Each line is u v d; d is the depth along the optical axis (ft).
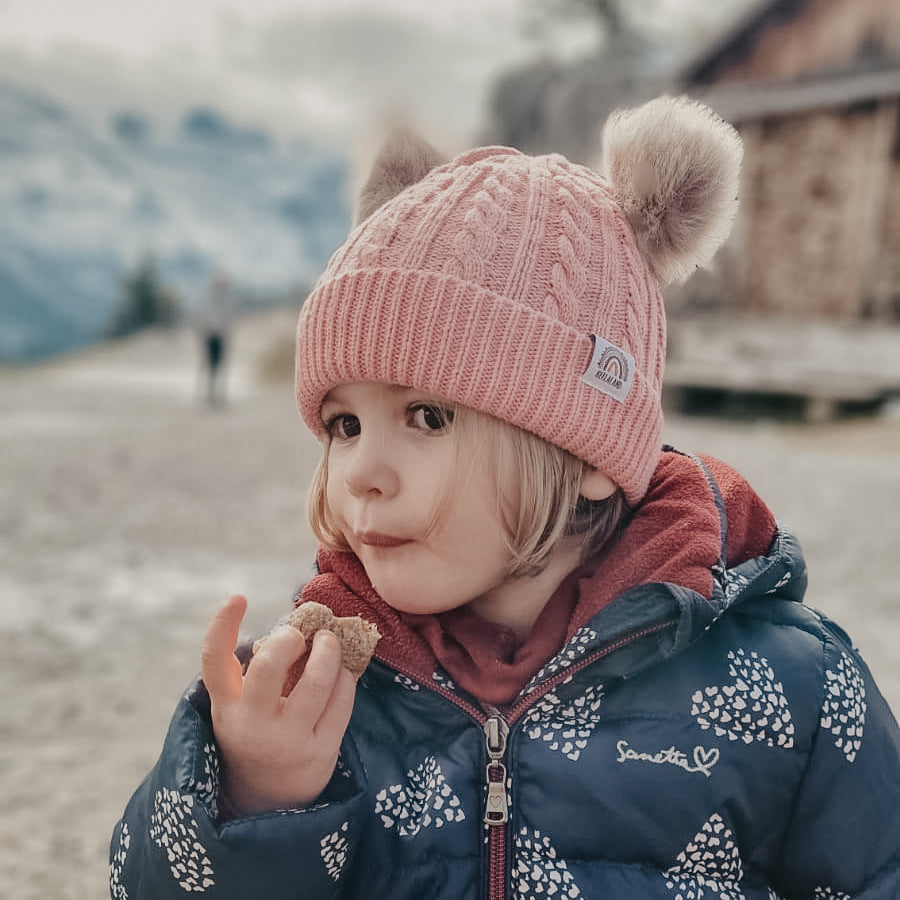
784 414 44.14
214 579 15.89
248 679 3.29
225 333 53.36
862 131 43.93
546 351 3.75
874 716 4.02
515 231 3.88
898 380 40.75
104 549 18.01
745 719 3.82
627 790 3.70
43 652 12.27
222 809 3.42
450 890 3.67
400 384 3.74
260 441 36.04
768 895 3.92
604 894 3.62
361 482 3.71
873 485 25.23
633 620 3.74
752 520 4.46
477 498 3.71
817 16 44.32
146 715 10.34
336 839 3.39
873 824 3.92
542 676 3.81
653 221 4.15
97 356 114.01
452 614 4.09
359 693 4.04
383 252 3.85
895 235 43.80
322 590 4.09
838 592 14.94
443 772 3.78
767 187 46.68
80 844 7.65
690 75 48.08
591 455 3.88
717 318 45.65
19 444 34.60
